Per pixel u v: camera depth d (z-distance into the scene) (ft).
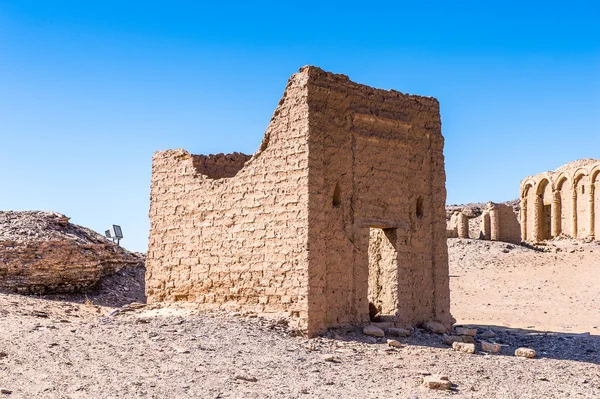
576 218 196.34
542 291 121.90
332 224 66.18
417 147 74.64
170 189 76.48
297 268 64.08
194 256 73.20
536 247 170.50
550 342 73.46
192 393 44.29
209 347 55.88
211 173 78.59
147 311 73.00
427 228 74.74
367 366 54.49
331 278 65.51
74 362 49.75
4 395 41.63
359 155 69.05
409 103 74.33
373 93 71.15
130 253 121.08
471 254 156.25
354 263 67.56
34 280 97.19
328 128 66.80
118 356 52.06
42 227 107.14
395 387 48.75
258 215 67.97
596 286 122.42
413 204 73.56
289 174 65.87
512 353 65.82
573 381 53.67
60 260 100.07
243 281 68.59
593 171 189.78
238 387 46.16
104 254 109.50
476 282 131.44
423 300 73.61
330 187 66.39
